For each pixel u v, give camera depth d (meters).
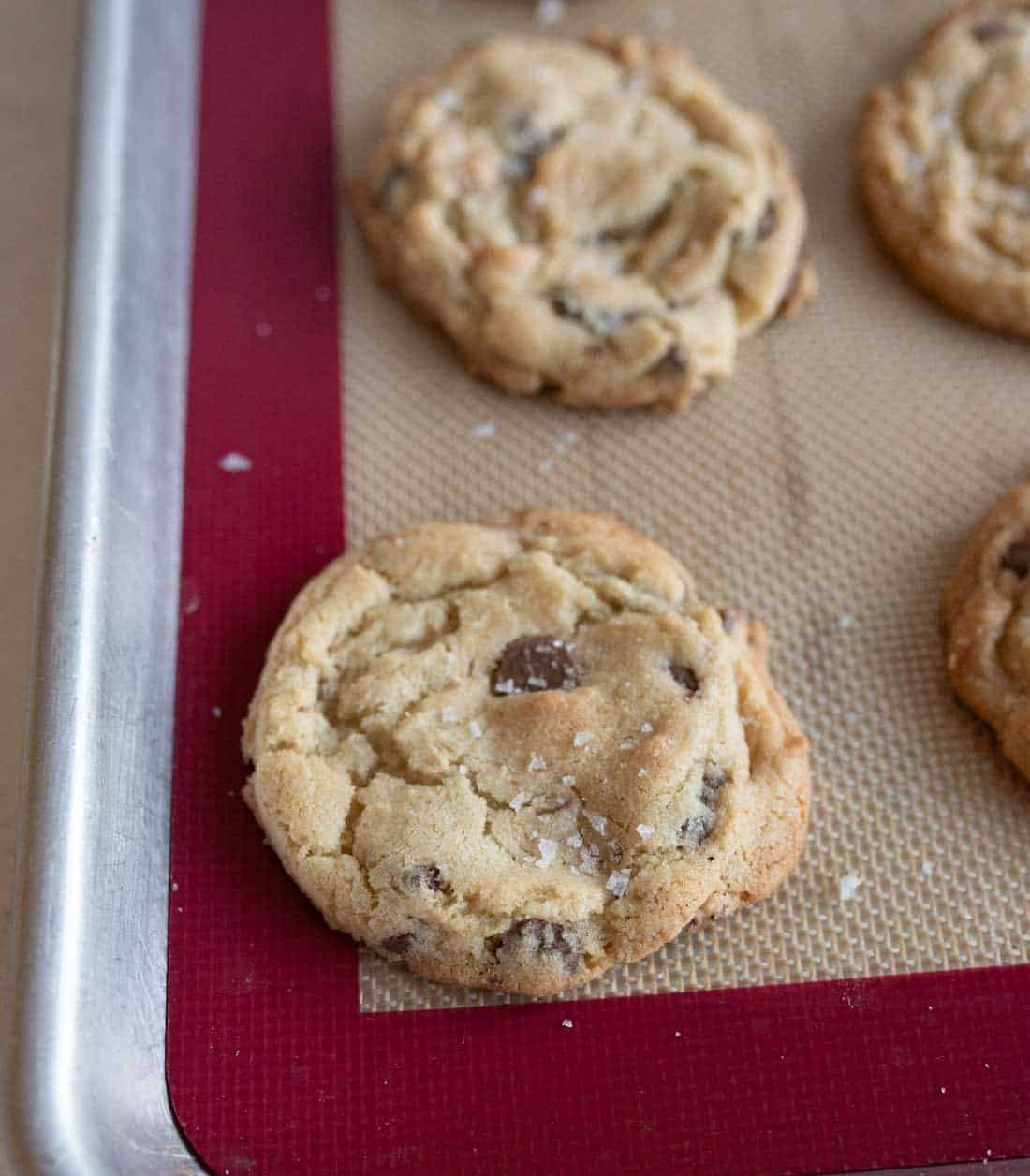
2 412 0.39
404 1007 0.33
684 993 0.34
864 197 0.40
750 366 0.39
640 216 0.39
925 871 0.34
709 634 0.35
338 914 0.33
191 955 0.34
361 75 0.42
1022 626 0.35
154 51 0.40
